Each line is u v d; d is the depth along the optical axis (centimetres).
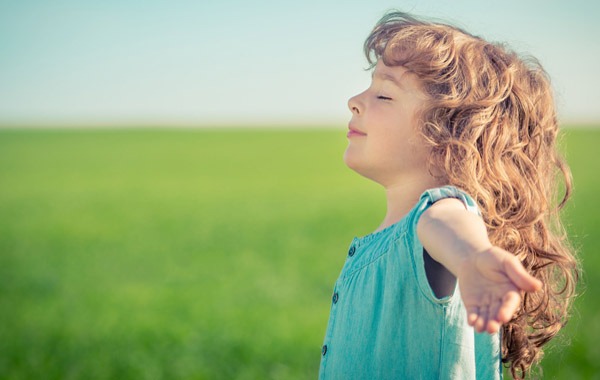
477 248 148
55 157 5106
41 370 717
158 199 2939
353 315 205
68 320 992
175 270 1451
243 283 1288
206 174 4075
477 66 219
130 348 815
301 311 1037
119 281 1340
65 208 2638
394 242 191
